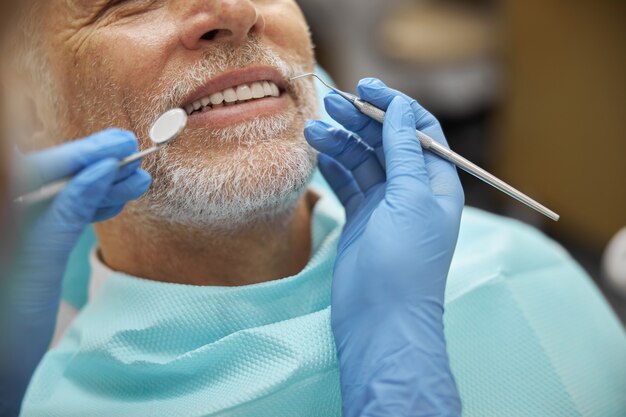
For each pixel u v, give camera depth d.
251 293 0.86
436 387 0.71
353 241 0.84
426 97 2.69
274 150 0.81
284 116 0.84
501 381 0.86
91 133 0.87
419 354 0.72
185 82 0.81
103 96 0.84
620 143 1.88
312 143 0.84
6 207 0.60
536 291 0.98
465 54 2.43
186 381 0.84
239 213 0.83
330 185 0.92
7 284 0.67
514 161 2.19
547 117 2.02
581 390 0.88
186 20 0.81
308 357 0.79
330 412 0.80
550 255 1.06
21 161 0.66
